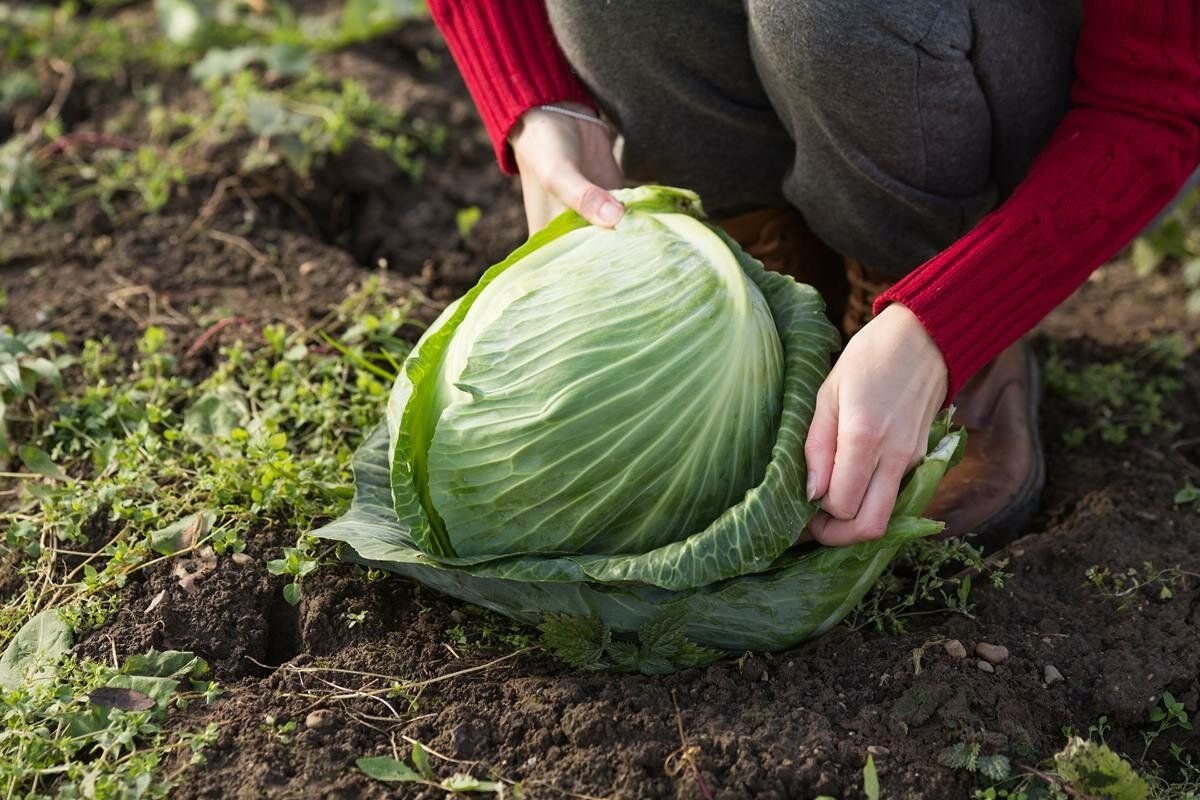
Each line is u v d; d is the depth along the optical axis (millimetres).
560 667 2137
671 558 2018
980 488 2293
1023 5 2164
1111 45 2133
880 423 2035
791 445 2053
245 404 2387
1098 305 2639
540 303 2068
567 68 2297
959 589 2211
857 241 2301
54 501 2277
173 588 2197
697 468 2047
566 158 2219
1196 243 2689
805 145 2242
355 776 2057
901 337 2062
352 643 2164
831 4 2117
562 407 2037
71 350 2465
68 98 2889
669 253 2086
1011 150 2262
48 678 2119
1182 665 2156
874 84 2150
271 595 2203
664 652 2078
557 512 2053
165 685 2109
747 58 2270
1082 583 2236
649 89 2301
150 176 2695
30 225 2643
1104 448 2422
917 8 2113
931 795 2045
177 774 2051
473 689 2115
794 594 2068
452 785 2045
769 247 2418
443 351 2105
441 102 2902
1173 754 2135
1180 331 2576
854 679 2125
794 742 2062
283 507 2262
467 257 2678
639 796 2033
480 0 2273
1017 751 2078
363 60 3041
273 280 2578
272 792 2039
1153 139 2119
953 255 2090
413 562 2057
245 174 2691
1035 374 2422
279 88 2867
